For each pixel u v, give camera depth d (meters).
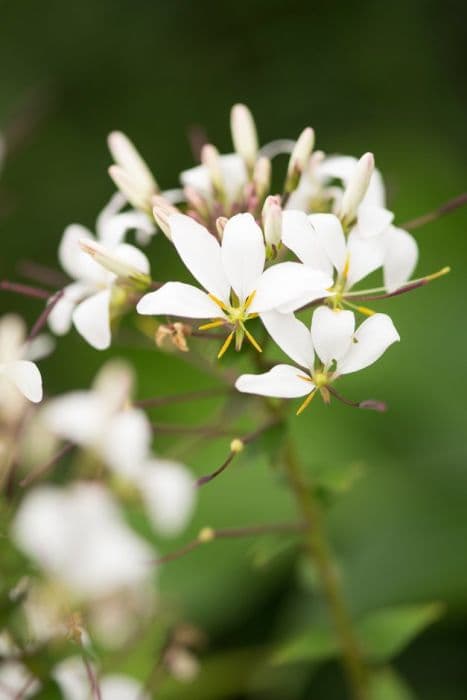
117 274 0.40
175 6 0.77
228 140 0.76
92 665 0.41
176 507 0.40
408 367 0.55
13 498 0.40
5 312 0.67
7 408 0.41
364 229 0.39
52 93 0.60
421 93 0.75
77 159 0.73
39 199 0.72
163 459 0.43
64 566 0.38
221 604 0.50
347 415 0.53
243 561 0.50
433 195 0.62
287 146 0.44
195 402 0.54
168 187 0.74
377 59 0.76
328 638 0.44
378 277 0.57
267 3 0.78
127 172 0.42
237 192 0.42
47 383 0.59
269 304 0.37
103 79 0.76
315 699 0.50
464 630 0.50
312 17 0.77
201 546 0.51
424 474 0.52
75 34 0.75
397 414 0.54
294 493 0.43
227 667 0.49
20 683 0.41
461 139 0.74
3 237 0.71
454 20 0.77
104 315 0.40
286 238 0.38
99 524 0.38
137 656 0.47
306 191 0.42
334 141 0.74
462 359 0.55
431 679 0.50
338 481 0.43
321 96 0.76
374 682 0.44
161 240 0.62
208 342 0.42
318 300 0.39
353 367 0.38
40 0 0.76
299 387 0.38
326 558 0.44
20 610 0.40
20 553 0.39
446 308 0.56
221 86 0.76
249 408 0.43
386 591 0.50
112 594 0.41
